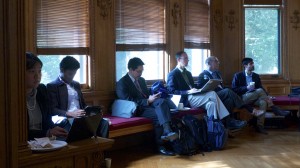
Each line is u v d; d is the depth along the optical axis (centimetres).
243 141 545
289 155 459
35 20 423
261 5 718
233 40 712
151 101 484
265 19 726
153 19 569
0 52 178
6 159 180
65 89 401
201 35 661
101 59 497
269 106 624
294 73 727
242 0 713
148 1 559
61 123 337
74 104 406
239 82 651
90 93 483
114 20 511
